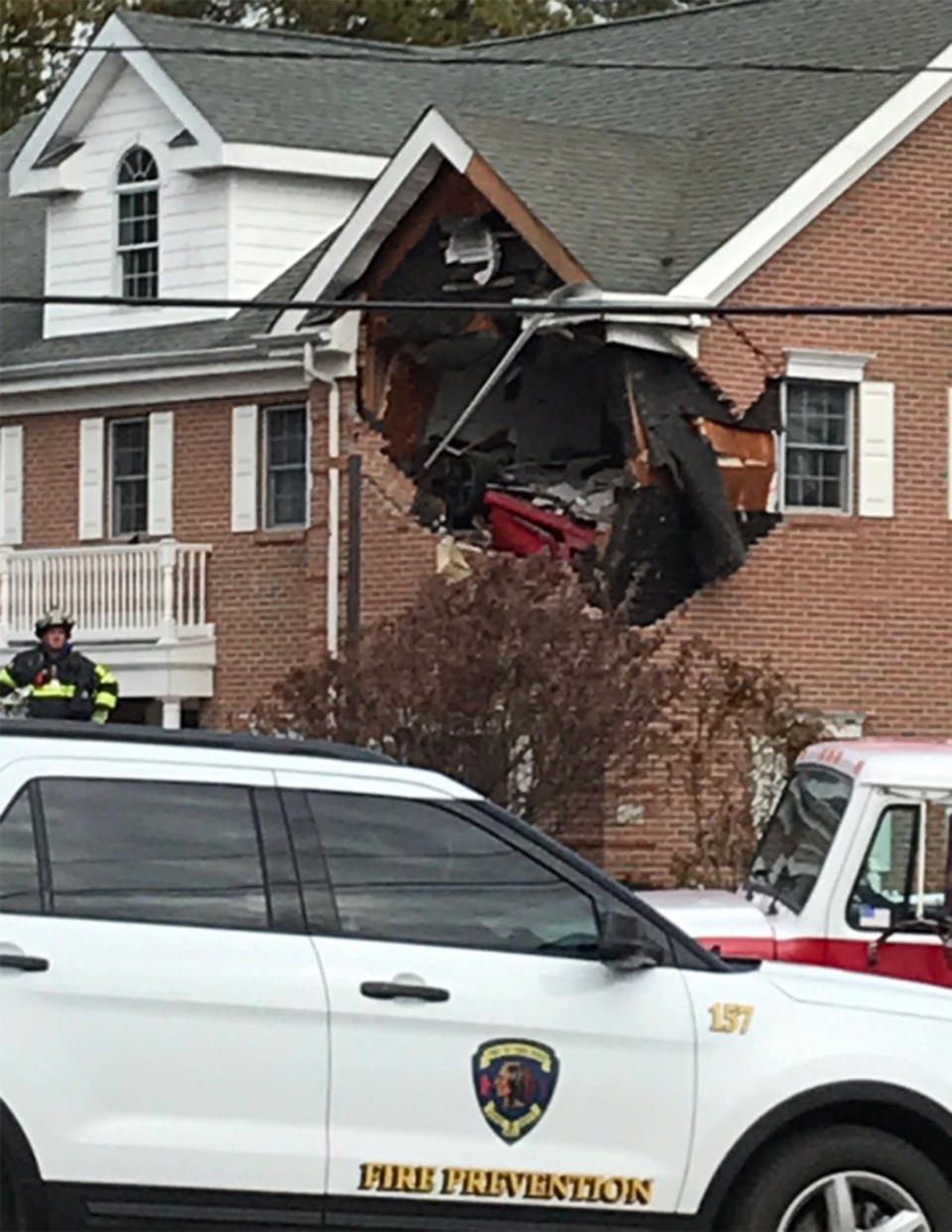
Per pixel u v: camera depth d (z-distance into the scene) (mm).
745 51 29859
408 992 8500
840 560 26250
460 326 26359
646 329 24781
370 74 32406
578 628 21516
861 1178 8820
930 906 11859
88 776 8609
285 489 29562
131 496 31203
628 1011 8664
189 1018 8344
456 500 26984
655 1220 8641
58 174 31875
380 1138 8445
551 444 26516
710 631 25375
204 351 29547
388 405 27453
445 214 26328
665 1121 8648
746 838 21062
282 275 30578
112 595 29984
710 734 21938
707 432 25297
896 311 19500
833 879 11836
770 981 8906
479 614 21422
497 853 8844
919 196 26812
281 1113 8383
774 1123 8703
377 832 8773
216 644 29859
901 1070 8797
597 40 32406
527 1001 8594
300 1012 8422
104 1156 8234
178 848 8594
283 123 30594
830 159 26062
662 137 27766
